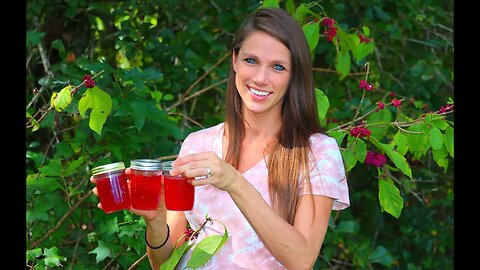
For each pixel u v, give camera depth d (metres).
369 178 4.66
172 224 2.61
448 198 5.07
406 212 4.98
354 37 3.76
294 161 2.43
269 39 2.44
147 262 3.51
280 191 2.42
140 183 2.36
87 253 3.79
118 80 3.79
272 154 2.46
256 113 2.51
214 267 2.41
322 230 2.40
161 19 4.51
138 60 4.50
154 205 2.38
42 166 3.71
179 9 4.52
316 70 4.65
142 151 3.84
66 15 4.38
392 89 4.79
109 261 3.85
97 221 3.80
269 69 2.45
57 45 4.04
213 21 4.76
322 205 2.42
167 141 3.83
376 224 4.86
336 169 2.45
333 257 5.06
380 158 3.14
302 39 2.48
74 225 3.94
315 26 3.44
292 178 2.42
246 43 2.46
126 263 3.52
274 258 2.41
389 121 3.35
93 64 3.60
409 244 5.04
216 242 2.34
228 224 2.44
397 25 4.99
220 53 4.61
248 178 2.47
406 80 4.87
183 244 2.45
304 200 2.42
